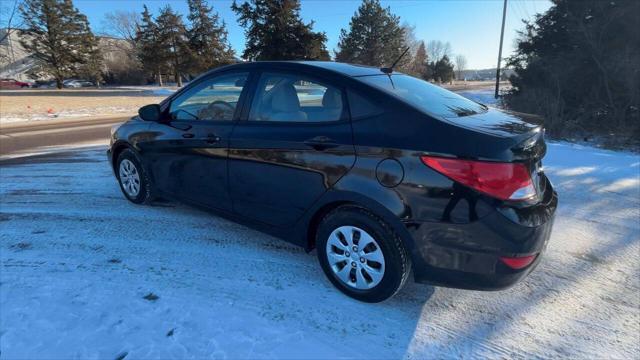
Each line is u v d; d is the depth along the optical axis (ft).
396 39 165.99
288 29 123.85
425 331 8.37
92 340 7.73
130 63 237.04
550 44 49.39
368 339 8.06
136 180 14.79
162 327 8.16
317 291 9.61
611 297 9.71
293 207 9.86
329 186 9.00
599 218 14.66
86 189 17.29
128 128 14.60
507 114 10.13
